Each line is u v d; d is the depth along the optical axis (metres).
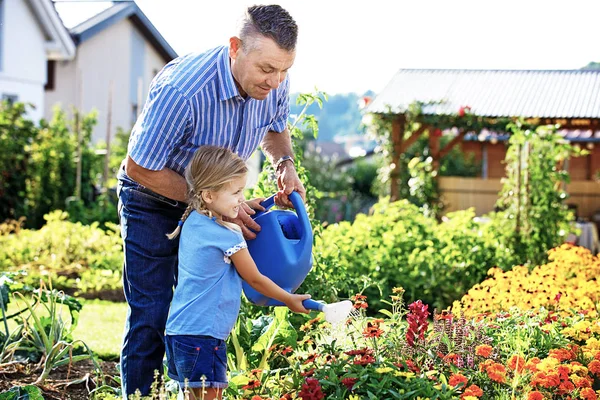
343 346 3.63
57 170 12.50
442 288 7.20
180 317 2.92
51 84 20.06
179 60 3.07
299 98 5.05
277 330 3.78
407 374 3.02
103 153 13.78
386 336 3.64
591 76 13.45
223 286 2.92
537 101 12.67
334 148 42.34
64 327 4.37
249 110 3.16
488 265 7.77
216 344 2.92
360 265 7.10
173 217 3.17
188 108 2.96
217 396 2.94
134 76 21.34
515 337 4.05
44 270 7.87
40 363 4.20
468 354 3.62
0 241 8.69
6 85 15.41
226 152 2.90
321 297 4.80
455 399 3.03
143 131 2.95
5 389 3.80
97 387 3.70
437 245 7.70
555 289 5.06
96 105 20.33
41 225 12.39
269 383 3.36
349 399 2.90
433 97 13.04
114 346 5.02
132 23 21.08
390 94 13.28
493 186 13.05
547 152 8.77
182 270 2.95
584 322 4.21
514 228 8.60
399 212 8.30
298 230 3.12
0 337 4.39
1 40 15.20
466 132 12.95
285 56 2.87
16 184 12.14
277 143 3.54
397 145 13.11
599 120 12.45
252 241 3.04
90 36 19.17
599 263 6.50
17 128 12.30
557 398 3.59
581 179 19.83
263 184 4.86
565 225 8.88
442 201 13.13
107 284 7.79
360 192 20.89
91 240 8.66
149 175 2.99
